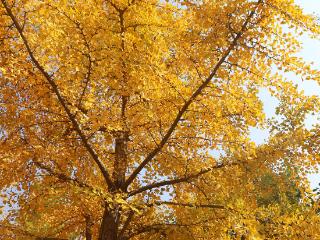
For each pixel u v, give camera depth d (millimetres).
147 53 4520
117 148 5664
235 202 4887
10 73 4066
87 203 5516
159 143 5273
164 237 5332
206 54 4340
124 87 4586
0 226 4875
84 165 5496
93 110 4742
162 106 4836
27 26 4441
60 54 4340
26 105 4613
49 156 4680
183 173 5656
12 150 4504
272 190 5625
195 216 5148
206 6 4418
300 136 4746
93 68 4477
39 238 5023
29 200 4922
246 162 4961
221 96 4500
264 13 4211
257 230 4344
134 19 5230
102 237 5000
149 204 5234
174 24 5289
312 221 4652
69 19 4309
